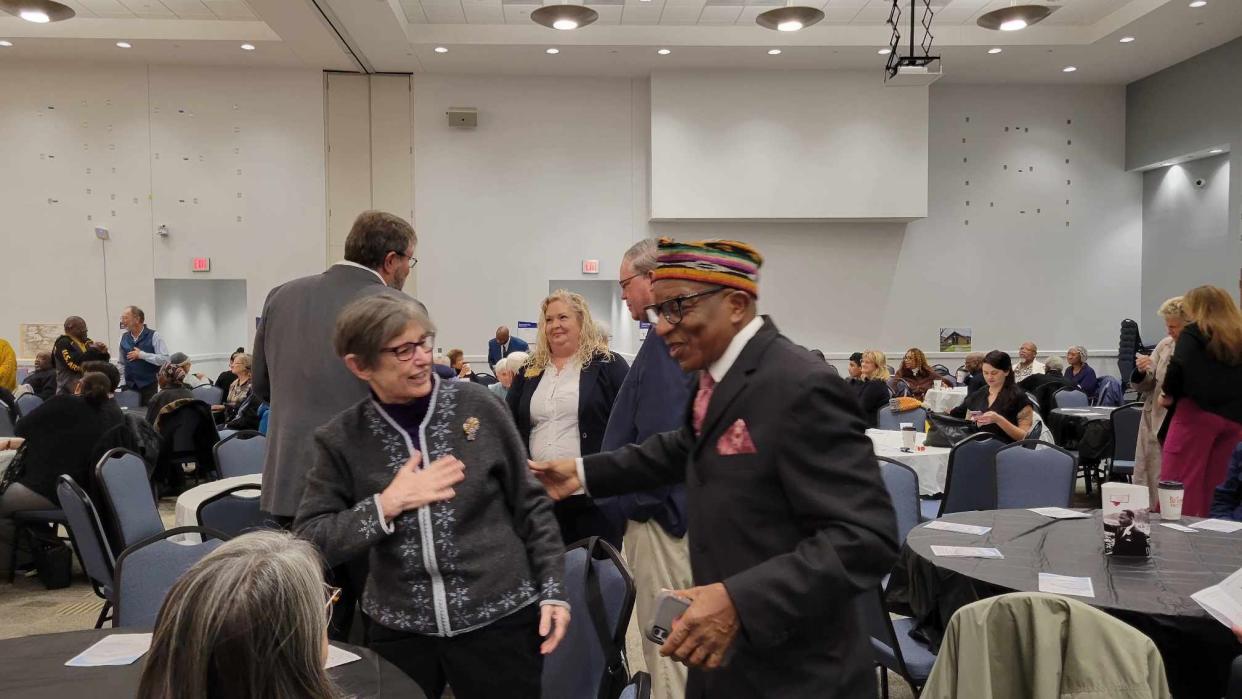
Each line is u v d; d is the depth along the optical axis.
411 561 1.75
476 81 11.42
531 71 11.28
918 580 2.79
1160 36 10.01
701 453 1.42
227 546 1.01
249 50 10.30
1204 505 3.85
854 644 1.40
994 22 7.44
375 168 11.35
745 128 11.22
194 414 6.93
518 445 1.88
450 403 1.83
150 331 9.30
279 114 11.16
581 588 2.22
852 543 1.22
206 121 11.07
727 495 1.37
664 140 11.18
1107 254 12.38
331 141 11.29
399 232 2.58
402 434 1.80
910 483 3.85
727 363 1.41
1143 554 2.66
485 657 1.80
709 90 11.19
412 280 11.45
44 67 10.84
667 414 2.48
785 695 1.35
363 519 1.67
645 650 2.65
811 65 11.03
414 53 10.44
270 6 8.57
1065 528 3.10
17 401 7.78
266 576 0.96
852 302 11.99
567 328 3.10
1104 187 12.34
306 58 10.66
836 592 1.22
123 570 2.45
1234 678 2.01
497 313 11.52
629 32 10.06
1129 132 12.23
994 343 12.26
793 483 1.29
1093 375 9.30
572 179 11.55
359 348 1.74
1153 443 4.82
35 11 7.21
